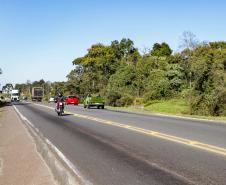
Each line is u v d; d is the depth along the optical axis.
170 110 43.00
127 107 53.69
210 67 38.97
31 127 22.28
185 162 10.34
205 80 38.19
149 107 48.94
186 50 68.19
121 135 16.72
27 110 43.69
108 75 93.81
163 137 15.78
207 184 8.02
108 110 42.44
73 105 62.78
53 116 31.77
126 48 112.50
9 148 15.05
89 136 16.77
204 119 27.45
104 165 10.25
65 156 11.77
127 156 11.47
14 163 11.77
